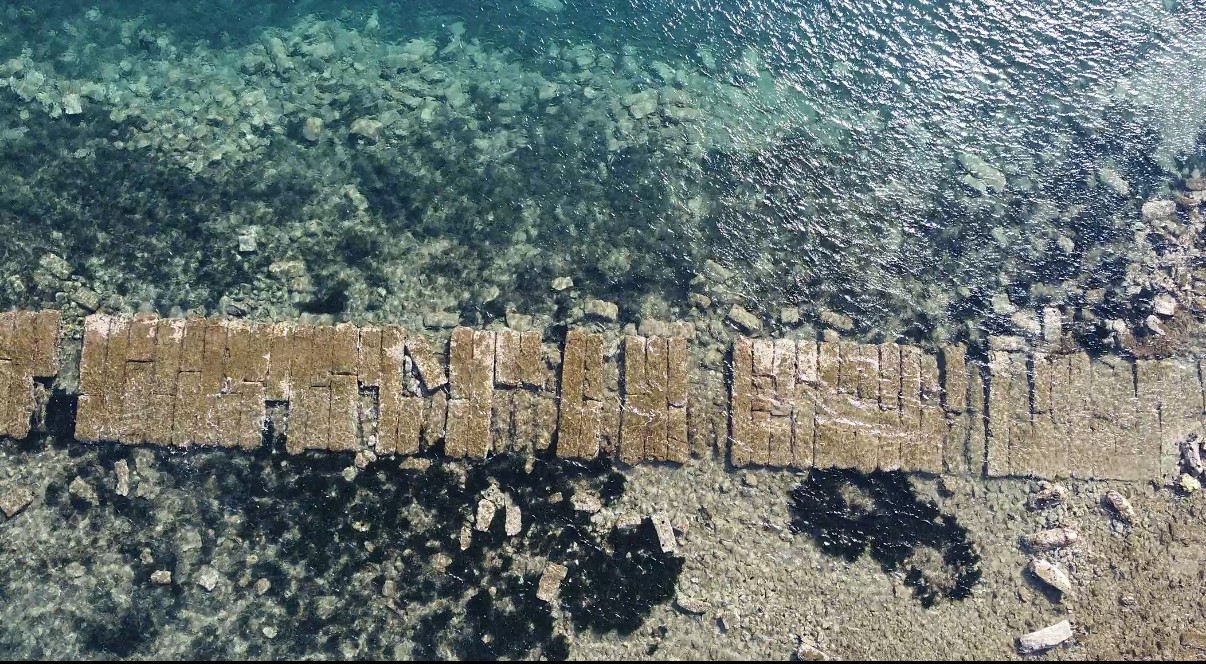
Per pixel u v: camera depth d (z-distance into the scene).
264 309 12.33
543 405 11.98
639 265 12.88
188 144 13.34
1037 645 11.13
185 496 11.55
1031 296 12.83
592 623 11.23
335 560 11.40
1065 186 13.54
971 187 13.55
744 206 13.35
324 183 13.17
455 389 11.92
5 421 11.66
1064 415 12.17
